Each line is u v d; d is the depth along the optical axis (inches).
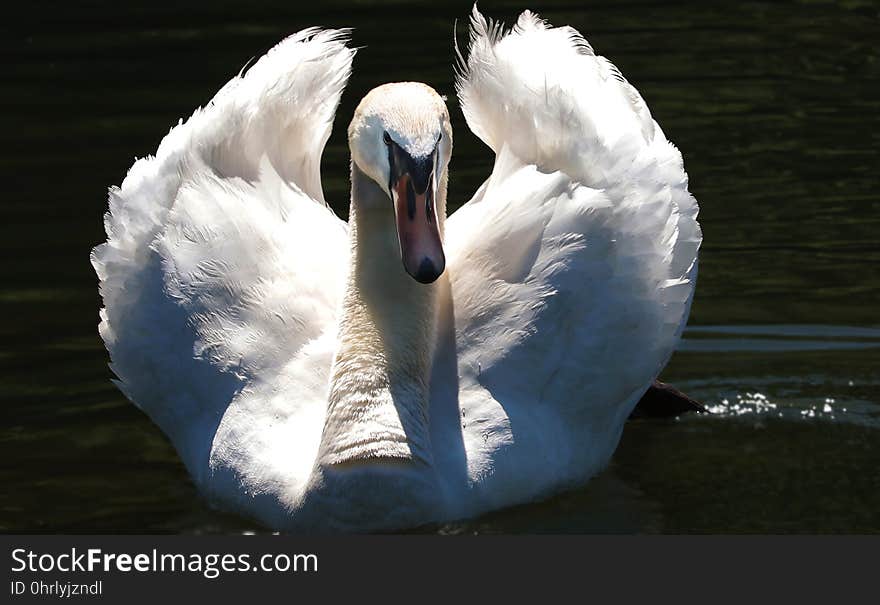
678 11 1067.3
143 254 501.4
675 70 934.4
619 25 1034.1
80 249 681.0
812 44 984.9
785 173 770.2
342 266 502.9
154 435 535.2
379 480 437.7
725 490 490.0
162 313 493.4
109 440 529.3
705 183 759.1
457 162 788.0
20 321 610.9
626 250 486.0
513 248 480.7
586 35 1007.6
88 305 626.2
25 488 492.7
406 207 413.1
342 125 837.2
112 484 495.2
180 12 1075.9
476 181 756.0
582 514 469.7
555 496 479.2
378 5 1077.8
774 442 528.4
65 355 584.1
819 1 1095.0
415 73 903.7
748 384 572.7
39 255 674.8
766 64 943.7
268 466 460.4
